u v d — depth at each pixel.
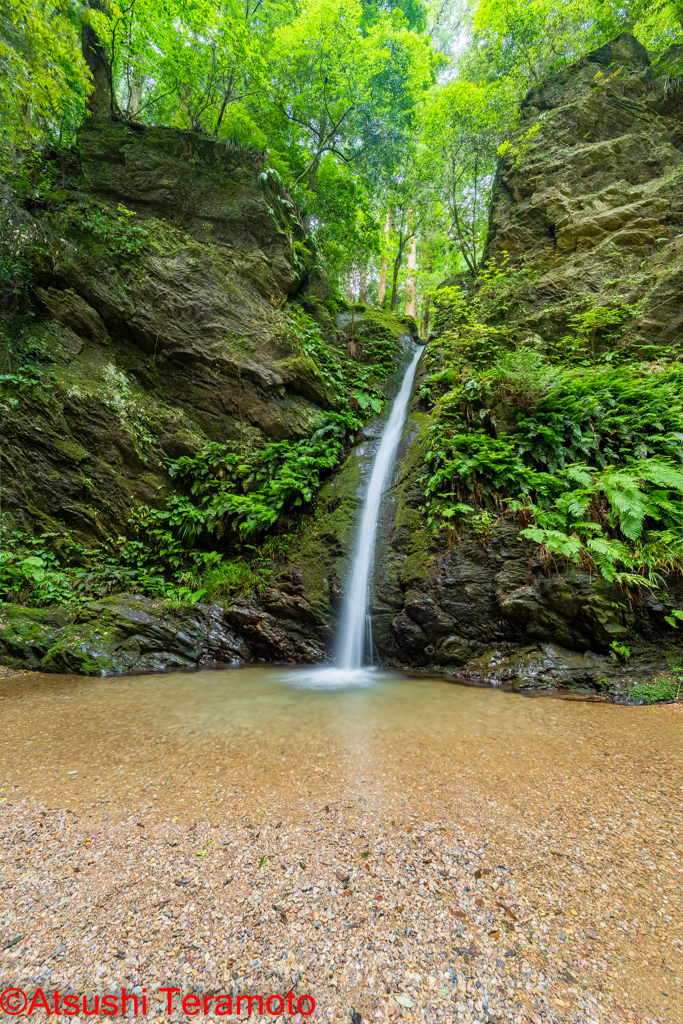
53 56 8.64
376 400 11.58
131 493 9.30
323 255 16.48
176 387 10.20
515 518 6.83
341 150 16.39
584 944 1.73
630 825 2.50
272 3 13.59
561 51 12.41
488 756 3.39
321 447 10.20
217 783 2.98
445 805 2.69
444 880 2.06
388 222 19.95
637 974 1.60
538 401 7.98
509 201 11.94
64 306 9.50
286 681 5.92
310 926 1.80
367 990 1.53
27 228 9.20
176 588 8.45
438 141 13.73
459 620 6.58
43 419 8.77
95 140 10.57
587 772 3.12
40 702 4.84
